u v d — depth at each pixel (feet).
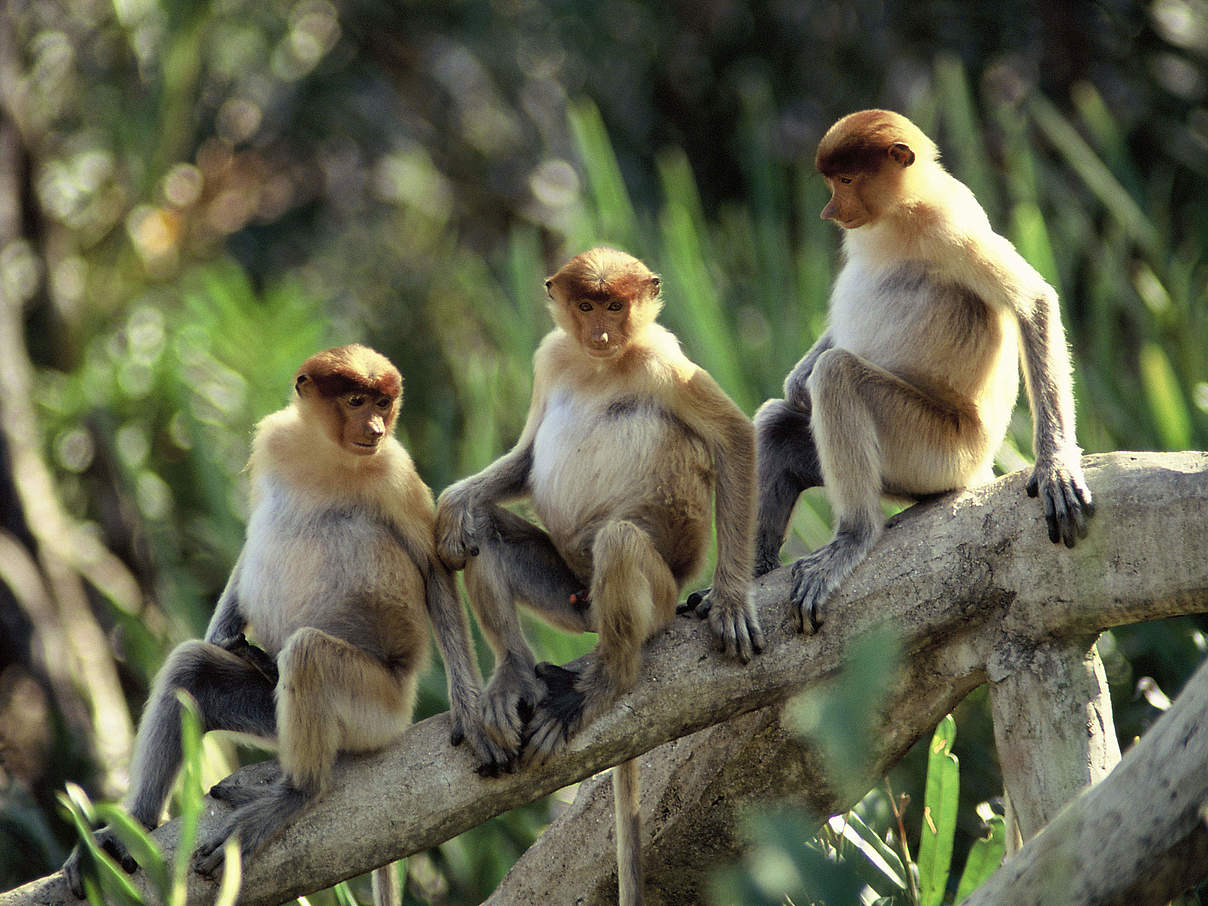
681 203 55.01
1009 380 36.76
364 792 31.40
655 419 35.12
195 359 60.90
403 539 35.96
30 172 69.62
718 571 32.68
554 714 31.14
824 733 12.82
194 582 59.98
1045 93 75.66
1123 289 49.11
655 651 31.65
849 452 33.30
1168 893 23.45
